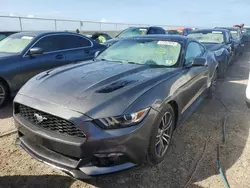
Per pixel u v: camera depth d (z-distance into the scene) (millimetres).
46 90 2641
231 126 3957
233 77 7629
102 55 4184
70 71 3219
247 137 3580
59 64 5543
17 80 4746
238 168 2828
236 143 3398
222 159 3008
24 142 2758
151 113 2500
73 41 6016
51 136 2346
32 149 2619
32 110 2549
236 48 10523
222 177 2656
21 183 2537
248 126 3963
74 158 2350
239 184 2564
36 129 2469
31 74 4996
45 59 5258
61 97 2461
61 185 2529
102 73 3086
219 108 4801
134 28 11195
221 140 3486
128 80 2811
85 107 2293
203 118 4285
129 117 2309
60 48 5660
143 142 2445
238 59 11570
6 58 4625
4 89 4602
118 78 2895
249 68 9227
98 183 2570
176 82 3100
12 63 4648
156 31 11578
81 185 2535
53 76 3029
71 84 2699
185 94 3396
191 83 3637
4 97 4621
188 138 3539
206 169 2809
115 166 2361
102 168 2322
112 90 2523
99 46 6723
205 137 3574
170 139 3090
